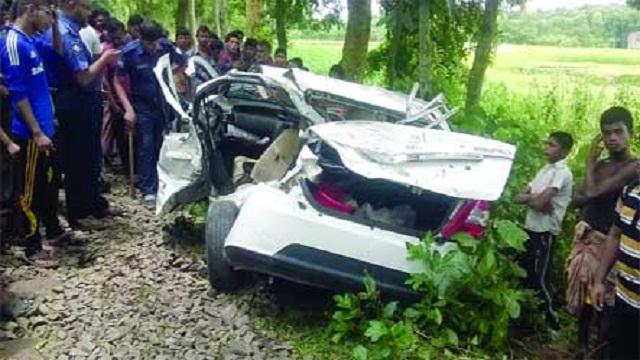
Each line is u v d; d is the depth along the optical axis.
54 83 6.83
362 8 10.41
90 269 6.24
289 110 6.90
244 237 5.14
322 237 5.06
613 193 5.05
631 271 4.09
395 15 11.16
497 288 5.07
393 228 5.14
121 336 5.08
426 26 10.58
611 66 31.78
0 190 5.81
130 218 7.80
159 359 4.82
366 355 4.76
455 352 5.09
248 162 6.85
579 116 13.18
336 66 9.47
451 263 4.95
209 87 6.62
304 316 5.55
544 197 5.59
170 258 6.51
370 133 5.57
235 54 10.64
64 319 5.29
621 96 14.51
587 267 5.18
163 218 7.79
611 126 4.93
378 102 6.69
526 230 5.73
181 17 19.36
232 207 5.77
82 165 7.18
